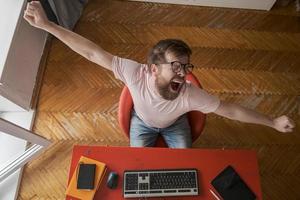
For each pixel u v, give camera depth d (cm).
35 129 237
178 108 161
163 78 145
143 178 150
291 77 264
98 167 152
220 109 160
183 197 149
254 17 289
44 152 230
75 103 247
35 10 150
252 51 274
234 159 158
